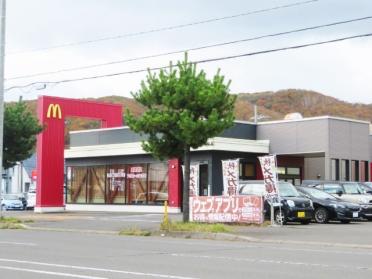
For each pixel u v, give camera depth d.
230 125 23.09
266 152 38.59
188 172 23.31
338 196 29.47
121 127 41.19
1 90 27.39
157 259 13.87
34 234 22.59
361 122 39.16
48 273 11.41
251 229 23.11
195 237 21.02
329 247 17.42
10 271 11.70
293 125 38.12
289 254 15.15
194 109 22.70
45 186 38.81
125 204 40.62
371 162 41.97
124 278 10.80
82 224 27.17
